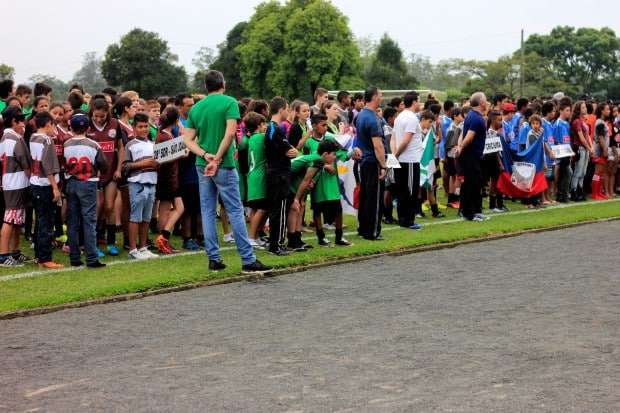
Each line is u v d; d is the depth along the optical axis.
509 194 15.61
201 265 9.96
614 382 5.54
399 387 5.45
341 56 94.25
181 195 11.17
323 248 11.05
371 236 11.77
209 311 7.80
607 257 10.63
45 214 9.84
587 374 5.72
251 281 9.27
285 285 9.01
